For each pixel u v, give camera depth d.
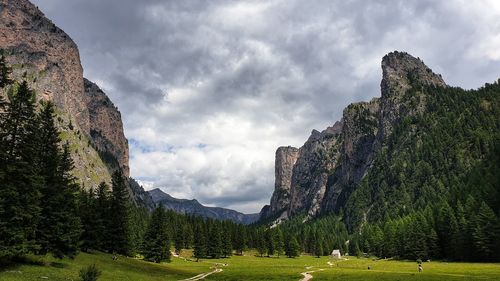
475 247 129.88
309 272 98.06
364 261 169.88
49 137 69.44
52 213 66.25
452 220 144.00
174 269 98.06
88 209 97.75
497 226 123.19
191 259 162.75
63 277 52.53
